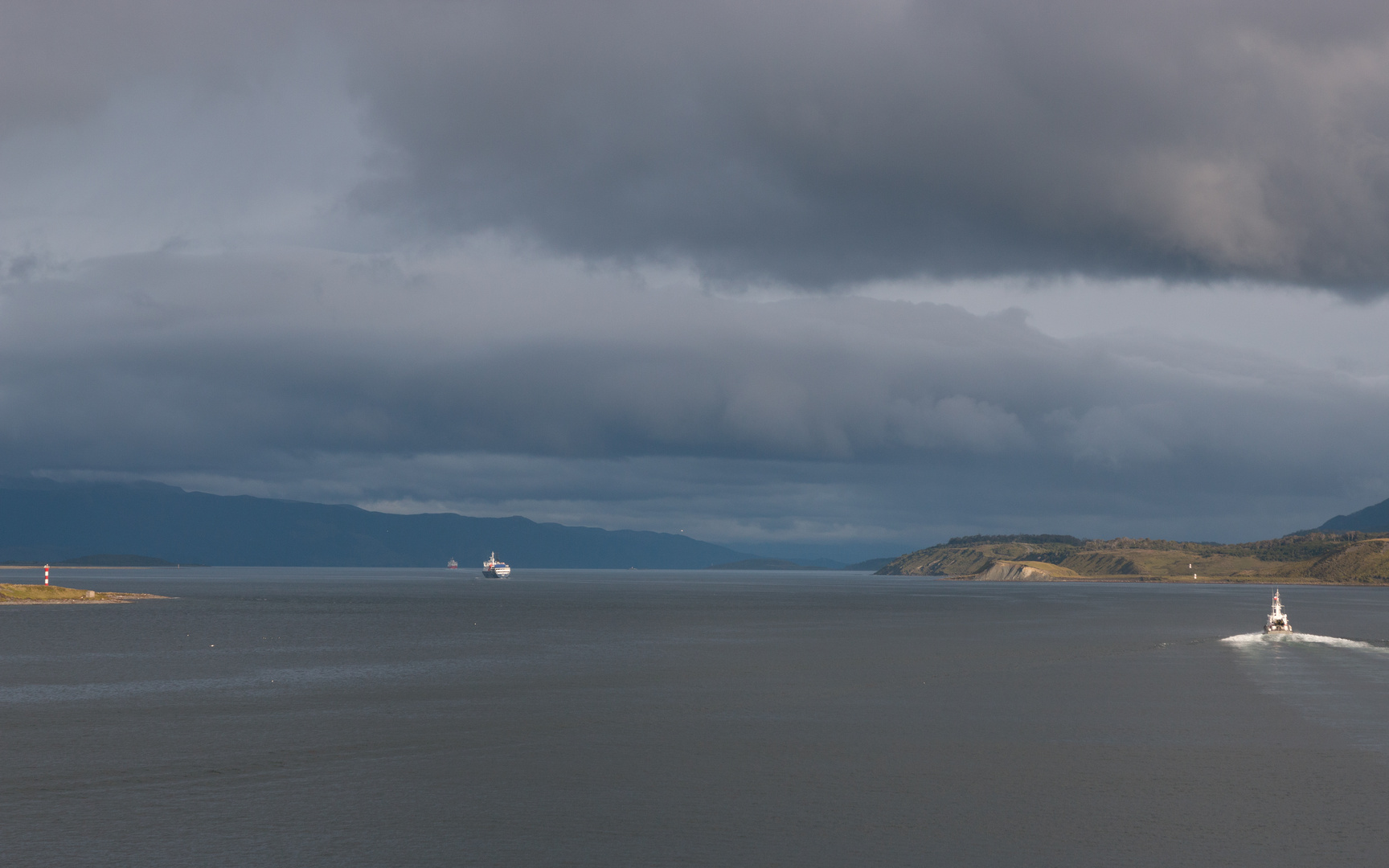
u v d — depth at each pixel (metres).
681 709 62.03
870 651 103.00
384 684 73.25
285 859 32.94
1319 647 108.19
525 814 37.88
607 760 47.06
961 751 49.59
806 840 35.00
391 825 36.44
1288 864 32.69
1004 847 34.28
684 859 32.97
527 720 57.38
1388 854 33.69
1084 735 53.78
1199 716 60.09
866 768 45.78
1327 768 46.03
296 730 54.09
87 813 37.91
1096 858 33.22
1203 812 38.50
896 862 32.75
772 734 53.81
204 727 54.91
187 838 34.97
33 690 69.94
